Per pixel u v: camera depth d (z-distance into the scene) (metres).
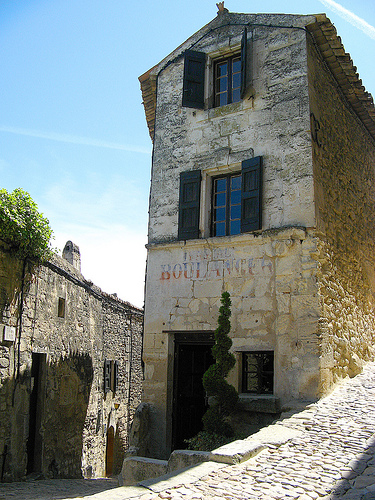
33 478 9.84
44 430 10.68
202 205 9.95
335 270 9.29
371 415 6.66
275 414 8.10
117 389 16.95
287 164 9.17
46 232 10.20
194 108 10.51
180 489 4.43
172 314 9.64
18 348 9.56
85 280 13.98
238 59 10.55
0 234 9.05
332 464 4.98
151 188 10.67
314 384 7.87
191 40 11.06
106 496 4.31
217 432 7.48
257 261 9.01
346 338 9.22
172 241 9.91
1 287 9.05
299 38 9.65
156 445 9.12
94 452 14.20
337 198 10.09
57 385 11.56
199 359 10.07
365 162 12.43
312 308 8.23
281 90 9.59
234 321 8.98
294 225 8.69
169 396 9.36
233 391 7.60
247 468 4.98
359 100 11.68
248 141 9.74
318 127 9.55
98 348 15.08
